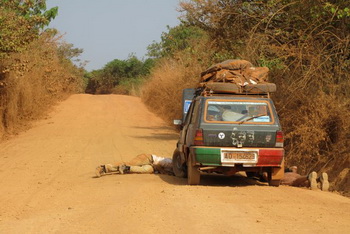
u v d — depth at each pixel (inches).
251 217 337.1
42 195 448.5
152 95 1678.2
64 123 1255.5
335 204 393.7
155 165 591.8
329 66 632.4
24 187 497.4
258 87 496.1
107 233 302.8
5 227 326.6
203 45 970.1
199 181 490.3
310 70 611.2
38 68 1348.4
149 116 1480.1
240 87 496.1
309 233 296.5
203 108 477.7
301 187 504.4
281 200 404.2
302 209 367.2
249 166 467.8
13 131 1058.7
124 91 3587.6
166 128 1208.8
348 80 615.8
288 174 512.1
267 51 728.3
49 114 1438.2
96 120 1347.2
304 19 661.3
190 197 410.9
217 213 349.4
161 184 498.0
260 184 522.3
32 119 1285.7
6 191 474.9
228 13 828.6
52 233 307.0
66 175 580.1
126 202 398.6
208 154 462.9
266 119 475.8
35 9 1433.3
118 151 797.2
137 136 1024.9
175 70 1380.4
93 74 4200.3
